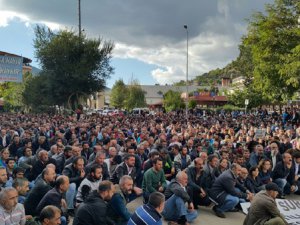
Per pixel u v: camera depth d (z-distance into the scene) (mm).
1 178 6785
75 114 35906
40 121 21969
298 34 19438
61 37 40062
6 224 5309
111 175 9383
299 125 22047
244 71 44000
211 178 8781
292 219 7598
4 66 17578
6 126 16703
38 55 40156
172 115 34375
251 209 6043
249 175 9023
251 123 20750
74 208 7562
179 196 7375
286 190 9805
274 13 21406
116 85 74438
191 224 7668
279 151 11703
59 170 9195
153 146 12031
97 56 40469
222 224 7703
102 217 5387
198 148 11289
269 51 21125
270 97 24703
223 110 42562
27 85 48688
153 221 4996
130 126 20172
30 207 6203
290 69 18016
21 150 11070
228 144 12633
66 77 39938
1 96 68938
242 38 23359
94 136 14000
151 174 8125
